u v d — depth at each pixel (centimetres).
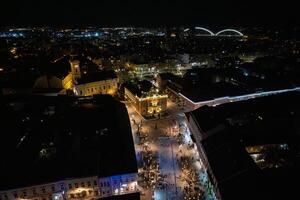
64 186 6644
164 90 14800
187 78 15562
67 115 10375
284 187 5725
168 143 9200
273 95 11175
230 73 16138
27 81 14125
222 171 6531
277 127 8244
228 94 12419
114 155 7538
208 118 9188
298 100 10300
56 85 13962
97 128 9219
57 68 16300
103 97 12100
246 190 5797
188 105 12319
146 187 7019
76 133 8944
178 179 7312
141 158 8288
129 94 13062
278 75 15362
